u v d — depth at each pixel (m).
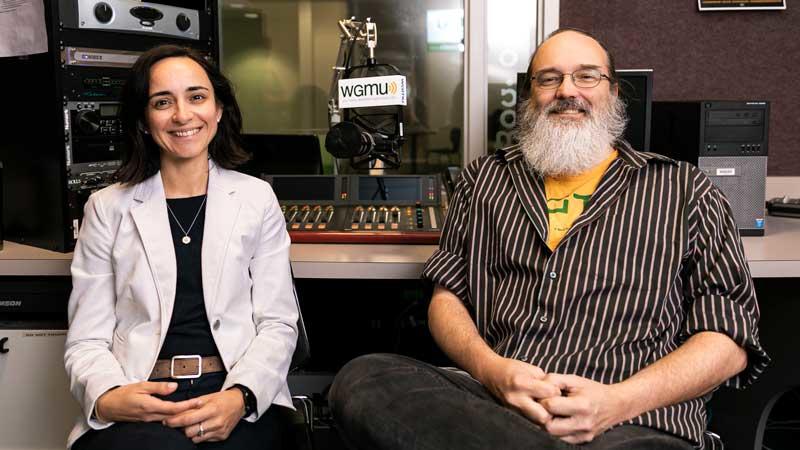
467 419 1.14
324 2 3.90
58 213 1.62
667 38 2.13
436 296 1.47
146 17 1.69
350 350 2.26
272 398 1.33
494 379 1.24
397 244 1.71
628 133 1.78
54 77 1.56
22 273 1.57
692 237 1.33
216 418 1.23
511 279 1.40
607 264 1.32
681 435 1.21
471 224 1.47
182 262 1.37
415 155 3.29
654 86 2.16
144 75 1.36
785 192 2.17
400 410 1.19
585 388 1.16
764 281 1.72
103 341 1.37
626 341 1.28
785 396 2.30
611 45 2.14
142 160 1.41
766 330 1.72
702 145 1.73
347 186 1.86
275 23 3.95
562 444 1.08
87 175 1.64
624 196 1.37
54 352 1.56
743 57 2.14
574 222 1.36
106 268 1.39
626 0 2.12
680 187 1.35
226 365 1.34
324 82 3.98
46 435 1.59
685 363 1.22
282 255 1.46
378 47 3.29
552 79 1.47
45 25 1.54
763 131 1.73
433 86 3.28
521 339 1.33
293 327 1.43
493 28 2.14
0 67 1.68
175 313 1.35
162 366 1.33
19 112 1.66
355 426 1.22
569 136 1.41
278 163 2.05
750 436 1.76
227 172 1.47
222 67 2.43
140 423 1.24
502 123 2.19
